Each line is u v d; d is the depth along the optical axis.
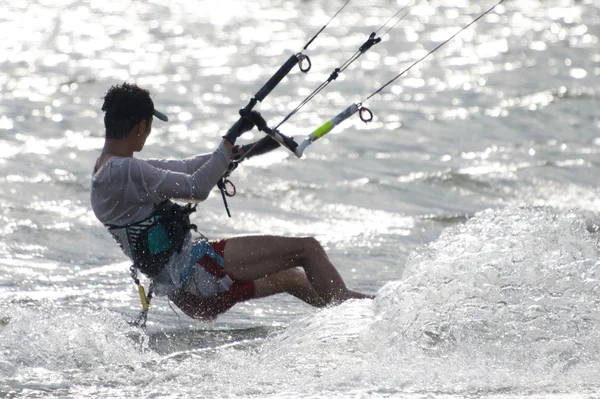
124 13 128.50
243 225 31.39
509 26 119.50
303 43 98.25
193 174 18.03
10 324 17.86
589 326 16.30
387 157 43.84
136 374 15.98
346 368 15.75
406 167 41.75
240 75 74.12
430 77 75.44
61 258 26.16
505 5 150.00
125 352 17.34
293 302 22.72
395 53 91.69
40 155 41.16
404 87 69.56
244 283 19.11
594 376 15.13
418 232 30.89
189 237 18.70
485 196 36.75
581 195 36.41
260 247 19.11
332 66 81.38
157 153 43.44
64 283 23.55
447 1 154.88
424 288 17.44
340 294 19.31
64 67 75.94
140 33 104.81
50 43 93.00
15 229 29.03
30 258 25.98
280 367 16.06
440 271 17.67
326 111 57.81
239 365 16.45
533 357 15.84
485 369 15.51
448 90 67.88
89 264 25.69
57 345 17.16
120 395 14.77
